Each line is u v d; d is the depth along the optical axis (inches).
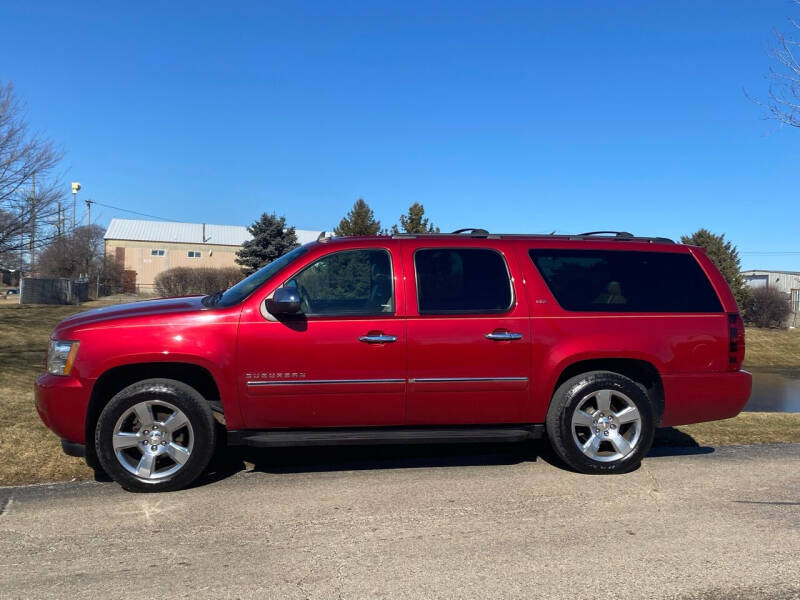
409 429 197.3
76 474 200.2
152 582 131.6
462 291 197.3
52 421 181.5
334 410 190.1
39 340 674.2
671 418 205.0
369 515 167.6
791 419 303.6
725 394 205.2
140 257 2645.2
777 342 1031.6
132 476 182.1
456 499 179.5
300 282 192.1
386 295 193.3
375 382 189.2
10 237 571.8
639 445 199.2
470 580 132.6
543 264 203.6
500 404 196.4
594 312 200.1
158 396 182.7
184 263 2694.4
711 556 143.9
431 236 204.1
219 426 211.5
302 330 186.5
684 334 203.0
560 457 202.8
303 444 188.1
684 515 168.1
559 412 197.2
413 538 153.3
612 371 206.5
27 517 165.6
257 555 144.1
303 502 177.0
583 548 147.8
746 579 133.3
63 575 134.4
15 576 133.8
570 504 175.8
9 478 195.6
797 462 217.6
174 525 160.9
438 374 191.5
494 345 193.5
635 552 145.8
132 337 181.5
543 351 196.1
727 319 207.5
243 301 188.9
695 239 1295.5
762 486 191.5
